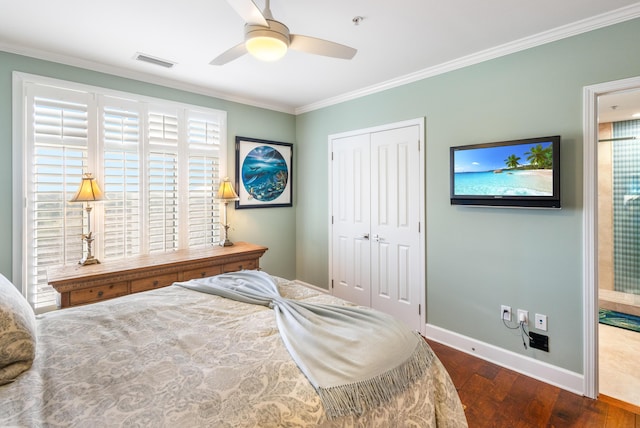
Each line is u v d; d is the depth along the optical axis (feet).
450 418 4.59
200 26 6.79
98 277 7.25
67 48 7.78
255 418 2.93
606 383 7.26
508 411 6.33
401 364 4.11
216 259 9.41
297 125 13.66
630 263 10.66
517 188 7.32
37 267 7.87
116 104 9.04
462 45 7.65
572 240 6.86
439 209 9.10
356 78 9.84
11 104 7.55
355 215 11.45
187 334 4.45
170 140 10.09
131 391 3.17
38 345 4.12
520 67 7.46
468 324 8.58
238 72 9.36
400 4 5.98
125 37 7.26
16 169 7.63
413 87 9.55
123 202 9.13
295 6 6.01
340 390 3.42
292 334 4.41
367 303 11.14
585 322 6.72
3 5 5.98
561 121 6.91
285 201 13.44
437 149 9.07
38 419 2.75
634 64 6.06
